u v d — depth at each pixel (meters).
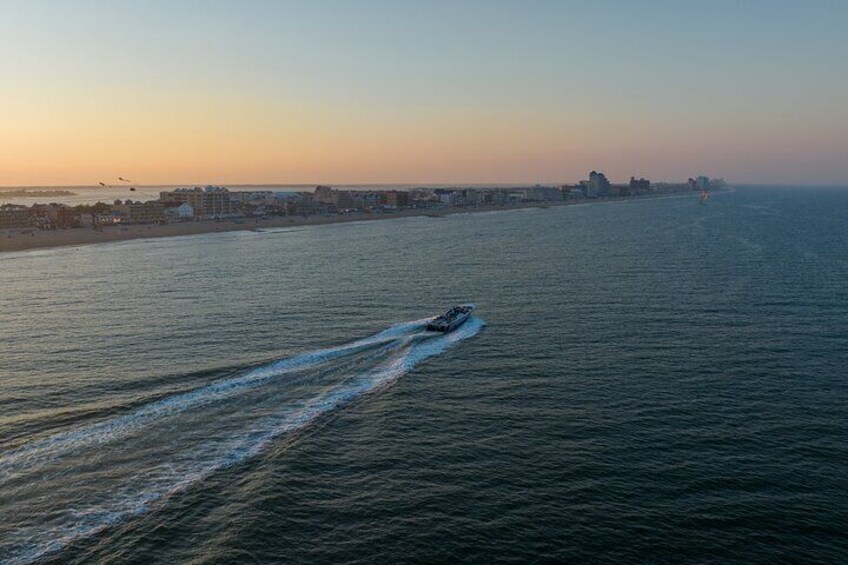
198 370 82.12
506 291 143.00
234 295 137.62
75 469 55.50
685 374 81.75
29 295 139.38
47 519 48.22
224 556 44.28
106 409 68.69
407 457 58.75
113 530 46.94
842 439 62.22
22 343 96.81
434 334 101.75
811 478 54.69
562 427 65.44
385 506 50.62
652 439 62.47
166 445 60.34
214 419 66.25
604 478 54.94
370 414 68.44
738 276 158.50
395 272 173.62
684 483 53.97
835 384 77.69
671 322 109.94
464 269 179.00
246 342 96.75
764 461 57.81
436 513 49.75
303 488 52.97
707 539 46.31
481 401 72.56
